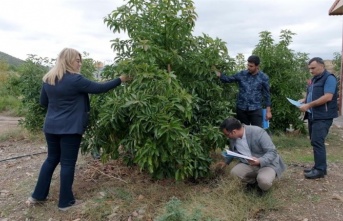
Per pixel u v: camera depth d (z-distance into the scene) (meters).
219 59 5.03
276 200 4.10
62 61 3.97
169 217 3.46
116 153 4.68
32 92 8.17
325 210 3.95
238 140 4.32
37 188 4.29
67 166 4.10
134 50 4.55
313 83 4.85
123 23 4.89
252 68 5.38
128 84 4.39
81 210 4.10
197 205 3.94
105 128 4.54
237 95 5.73
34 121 8.34
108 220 3.90
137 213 3.98
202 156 4.55
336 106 4.80
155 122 3.96
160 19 4.70
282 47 7.98
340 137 8.16
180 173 4.31
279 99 7.95
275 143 7.35
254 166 4.22
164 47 4.87
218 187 4.40
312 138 4.90
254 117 5.51
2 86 16.23
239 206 3.94
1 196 4.67
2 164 6.15
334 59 13.23
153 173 4.51
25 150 7.15
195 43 4.94
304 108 4.73
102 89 4.04
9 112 13.65
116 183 4.78
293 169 5.34
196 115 5.00
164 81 4.14
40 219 4.01
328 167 5.54
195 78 4.95
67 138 4.02
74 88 3.92
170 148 4.09
